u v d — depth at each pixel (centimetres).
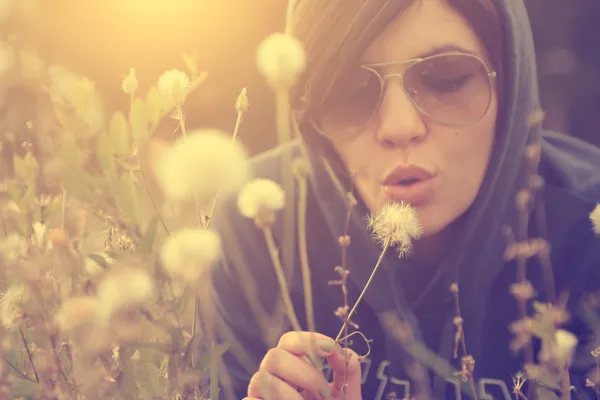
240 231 150
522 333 103
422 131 118
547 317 86
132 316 71
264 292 148
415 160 119
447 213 123
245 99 77
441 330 137
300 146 154
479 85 120
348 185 138
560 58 514
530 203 134
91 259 81
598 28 518
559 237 134
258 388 96
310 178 146
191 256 68
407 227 85
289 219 135
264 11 346
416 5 117
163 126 83
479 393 129
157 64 283
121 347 73
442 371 114
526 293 108
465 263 135
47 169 87
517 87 127
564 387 85
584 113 514
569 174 142
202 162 70
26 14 94
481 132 123
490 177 130
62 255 79
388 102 118
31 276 77
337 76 119
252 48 338
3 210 87
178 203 79
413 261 140
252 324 146
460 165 122
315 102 123
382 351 143
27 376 84
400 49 118
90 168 80
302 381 93
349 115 122
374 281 140
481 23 121
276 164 155
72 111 79
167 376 74
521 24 131
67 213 91
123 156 77
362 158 123
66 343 80
